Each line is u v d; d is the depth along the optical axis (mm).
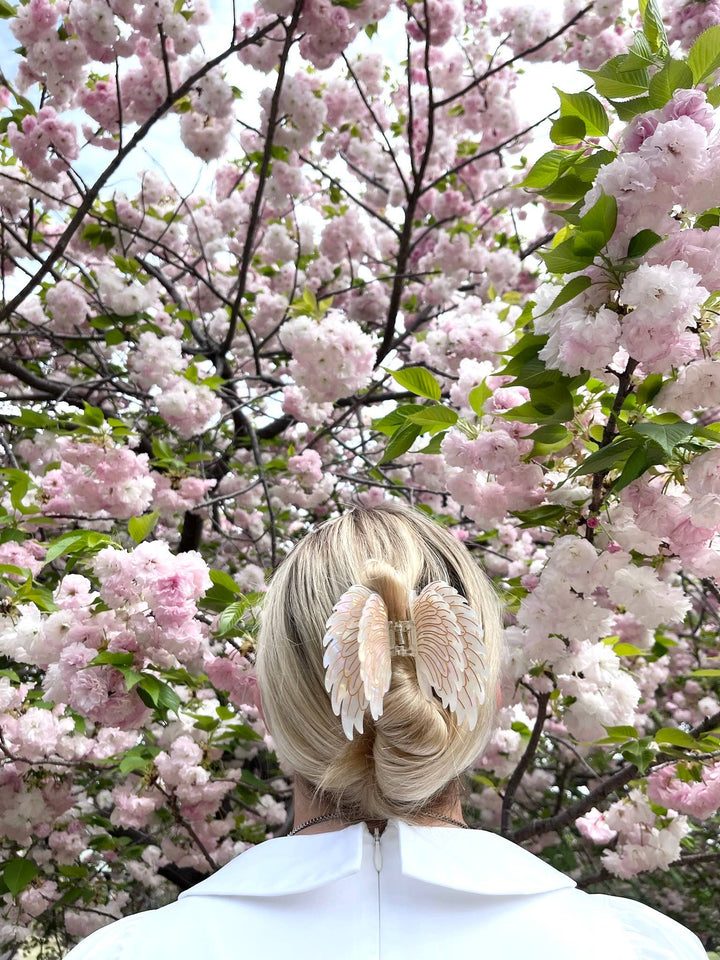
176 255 4191
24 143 3496
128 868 4086
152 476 3246
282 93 3695
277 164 4188
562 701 2215
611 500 1810
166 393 3219
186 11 3213
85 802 3426
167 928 735
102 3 3027
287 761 819
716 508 1451
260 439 4711
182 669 2111
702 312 1490
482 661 749
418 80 4949
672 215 1473
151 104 4023
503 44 4469
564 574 1711
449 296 4598
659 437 1334
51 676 2049
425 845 758
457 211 4738
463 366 2176
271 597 859
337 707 716
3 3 3352
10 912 3285
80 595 2064
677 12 2395
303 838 796
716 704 4582
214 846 3402
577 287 1386
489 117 4941
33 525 3400
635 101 1452
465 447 1798
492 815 4496
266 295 4898
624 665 3584
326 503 4672
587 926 731
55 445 3736
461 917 721
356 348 3113
